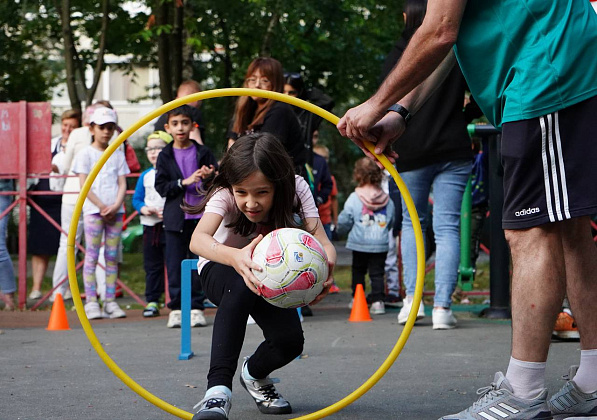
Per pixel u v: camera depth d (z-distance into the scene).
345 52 16.61
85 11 16.25
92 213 7.93
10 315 8.33
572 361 4.95
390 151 3.73
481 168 8.71
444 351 5.50
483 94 3.36
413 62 3.26
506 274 7.41
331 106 7.98
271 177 3.40
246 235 3.69
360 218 8.27
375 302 8.20
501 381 3.34
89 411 3.79
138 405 3.93
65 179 9.77
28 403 3.97
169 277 7.11
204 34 15.04
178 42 14.58
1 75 20.12
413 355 5.35
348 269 13.88
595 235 8.31
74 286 3.63
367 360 5.21
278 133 6.55
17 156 8.96
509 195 3.25
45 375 4.77
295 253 3.28
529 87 3.15
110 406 3.91
